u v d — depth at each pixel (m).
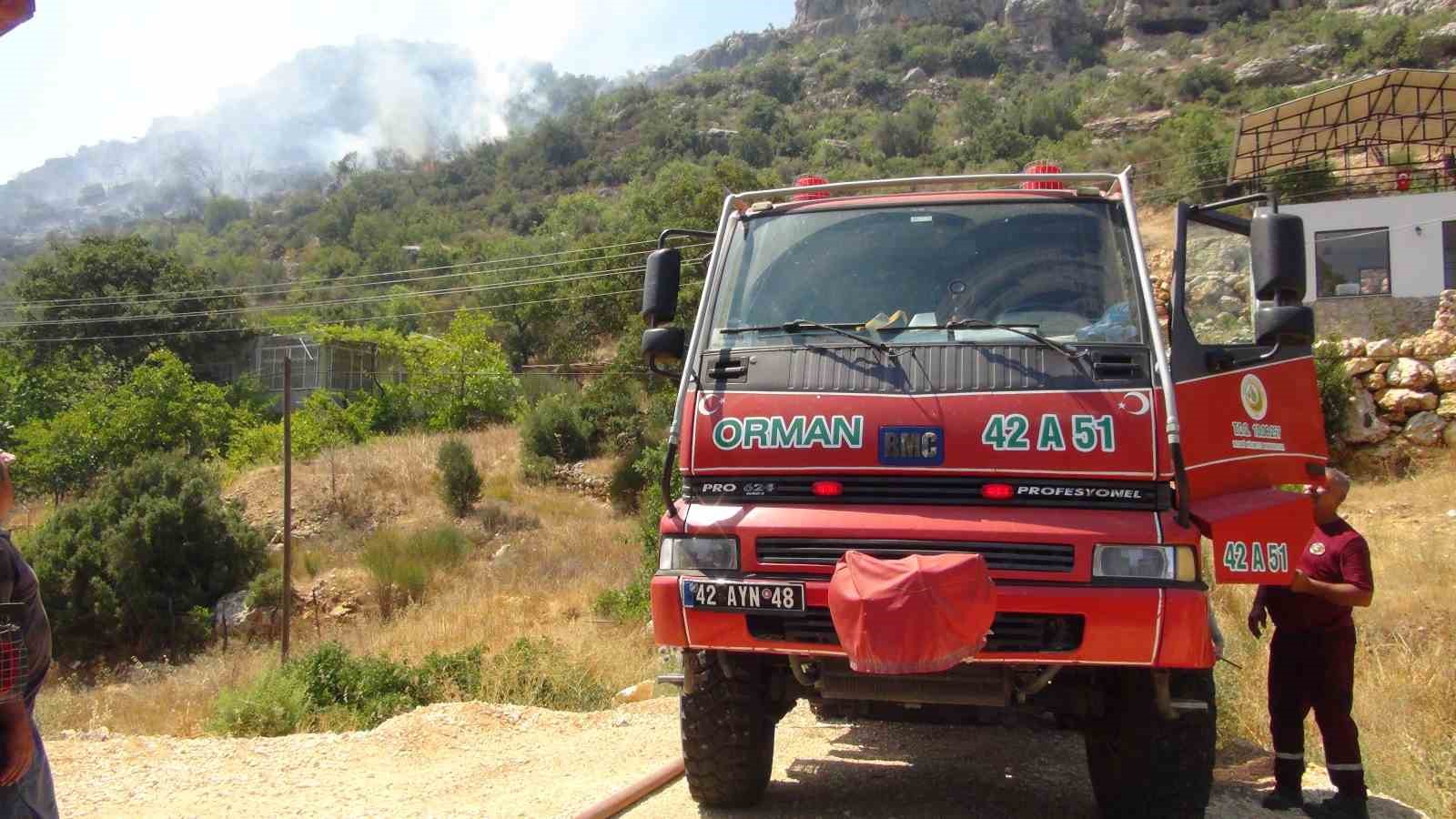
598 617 21.97
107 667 26.41
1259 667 9.40
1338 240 30.34
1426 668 10.02
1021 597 4.64
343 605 27.66
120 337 57.66
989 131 106.44
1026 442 4.88
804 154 137.25
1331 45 112.88
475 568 29.14
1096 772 5.59
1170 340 5.11
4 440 48.00
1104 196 5.68
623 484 34.72
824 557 4.95
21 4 3.11
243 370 58.84
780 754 7.33
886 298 5.52
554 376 51.75
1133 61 143.75
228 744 8.17
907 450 4.96
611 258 51.53
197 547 27.98
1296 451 5.43
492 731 8.58
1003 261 5.51
